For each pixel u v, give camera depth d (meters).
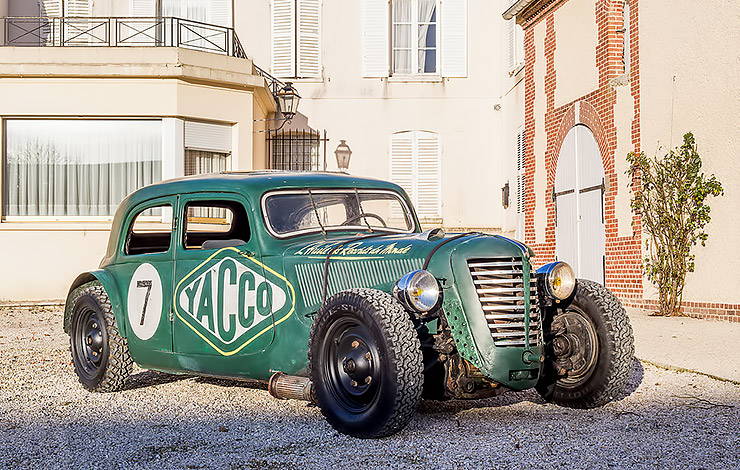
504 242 5.61
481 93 21.66
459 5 21.69
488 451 4.99
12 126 17.03
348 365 5.34
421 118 21.58
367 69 21.53
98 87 16.89
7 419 6.07
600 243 14.87
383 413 5.15
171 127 17.02
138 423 5.90
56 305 16.27
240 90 17.86
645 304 13.46
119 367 7.05
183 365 6.68
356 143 21.50
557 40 16.52
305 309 5.88
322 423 5.79
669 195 12.83
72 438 5.47
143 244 7.39
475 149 21.66
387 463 4.75
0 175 16.83
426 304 5.27
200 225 6.90
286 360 5.97
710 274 12.16
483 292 5.44
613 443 5.17
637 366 8.05
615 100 14.31
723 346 9.21
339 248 5.94
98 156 17.19
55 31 20.23
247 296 6.20
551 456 4.88
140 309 6.96
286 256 6.07
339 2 21.58
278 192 6.44
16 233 16.88
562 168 16.36
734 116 11.70
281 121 21.23
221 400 6.72
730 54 11.78
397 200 6.94
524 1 17.38
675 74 12.85
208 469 4.71
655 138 13.29
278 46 21.41
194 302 6.54
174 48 16.89
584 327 6.05
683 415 5.97
